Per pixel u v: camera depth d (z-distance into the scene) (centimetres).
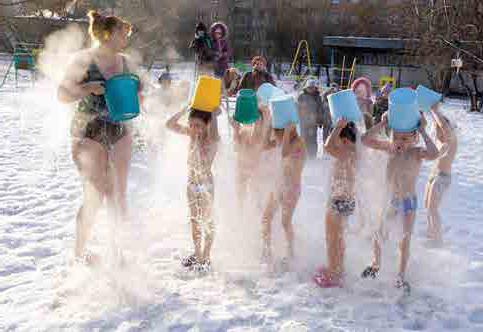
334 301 388
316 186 739
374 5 4428
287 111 444
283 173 453
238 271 433
